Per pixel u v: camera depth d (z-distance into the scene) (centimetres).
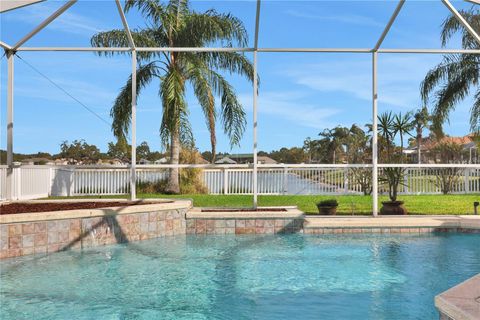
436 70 1452
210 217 736
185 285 434
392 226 728
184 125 1326
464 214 890
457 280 446
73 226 592
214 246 627
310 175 1291
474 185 1426
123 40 1383
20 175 1086
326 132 4575
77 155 4019
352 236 705
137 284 436
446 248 609
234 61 1409
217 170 1503
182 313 354
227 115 1420
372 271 486
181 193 1467
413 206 1029
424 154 2775
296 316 346
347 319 338
